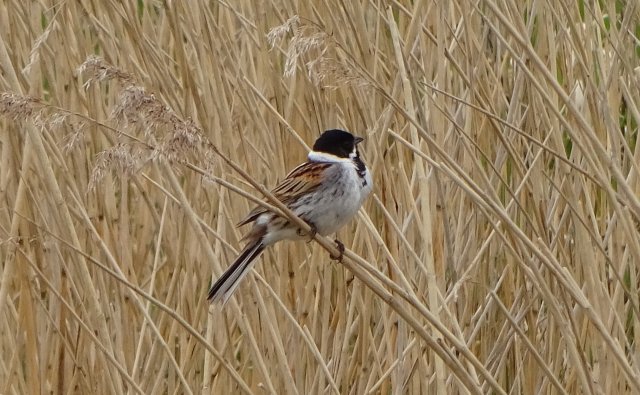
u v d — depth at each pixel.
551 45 8.32
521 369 8.93
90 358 8.95
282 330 9.12
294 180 8.37
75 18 9.37
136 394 8.59
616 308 8.12
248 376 9.40
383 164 8.91
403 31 9.74
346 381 9.05
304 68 9.26
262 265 9.14
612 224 8.33
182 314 9.06
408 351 8.80
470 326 9.12
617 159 8.01
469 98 8.97
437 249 8.48
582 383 7.21
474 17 9.48
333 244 6.97
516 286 9.34
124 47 9.04
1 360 8.71
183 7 8.76
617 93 8.49
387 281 6.86
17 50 9.05
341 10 9.20
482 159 9.42
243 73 9.11
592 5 8.83
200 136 5.91
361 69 8.00
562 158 7.36
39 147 7.69
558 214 9.12
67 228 8.10
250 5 9.77
